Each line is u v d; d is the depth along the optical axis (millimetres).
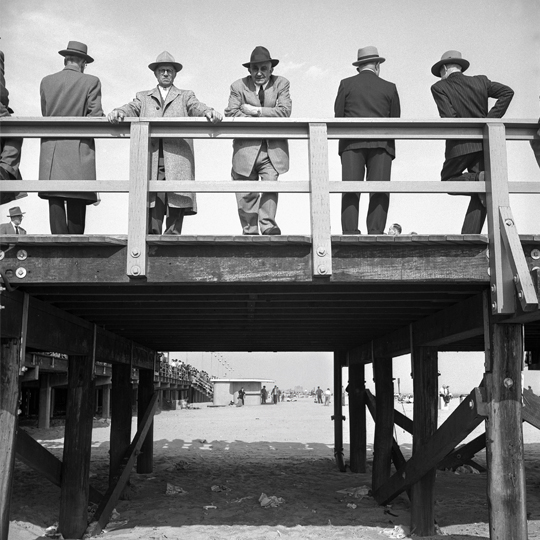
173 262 4570
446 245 4676
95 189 4652
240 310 6426
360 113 5363
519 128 4879
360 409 10992
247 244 4555
